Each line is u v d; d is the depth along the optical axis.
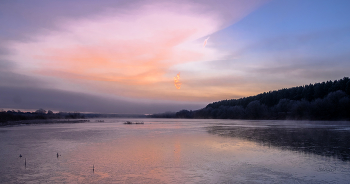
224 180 15.07
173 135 42.81
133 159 21.30
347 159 20.83
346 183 14.38
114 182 14.80
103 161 20.53
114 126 76.00
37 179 15.50
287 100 125.50
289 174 16.31
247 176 15.91
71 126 75.50
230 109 168.12
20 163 20.00
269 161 20.23
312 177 15.59
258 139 35.25
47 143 32.03
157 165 19.00
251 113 142.25
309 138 35.78
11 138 38.41
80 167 18.48
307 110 106.12
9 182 14.92
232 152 24.52
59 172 17.12
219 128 61.69
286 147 27.44
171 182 14.73
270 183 14.47
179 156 22.58
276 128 58.41
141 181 14.97
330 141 32.19
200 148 27.16
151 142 32.59
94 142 32.84
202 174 16.42
